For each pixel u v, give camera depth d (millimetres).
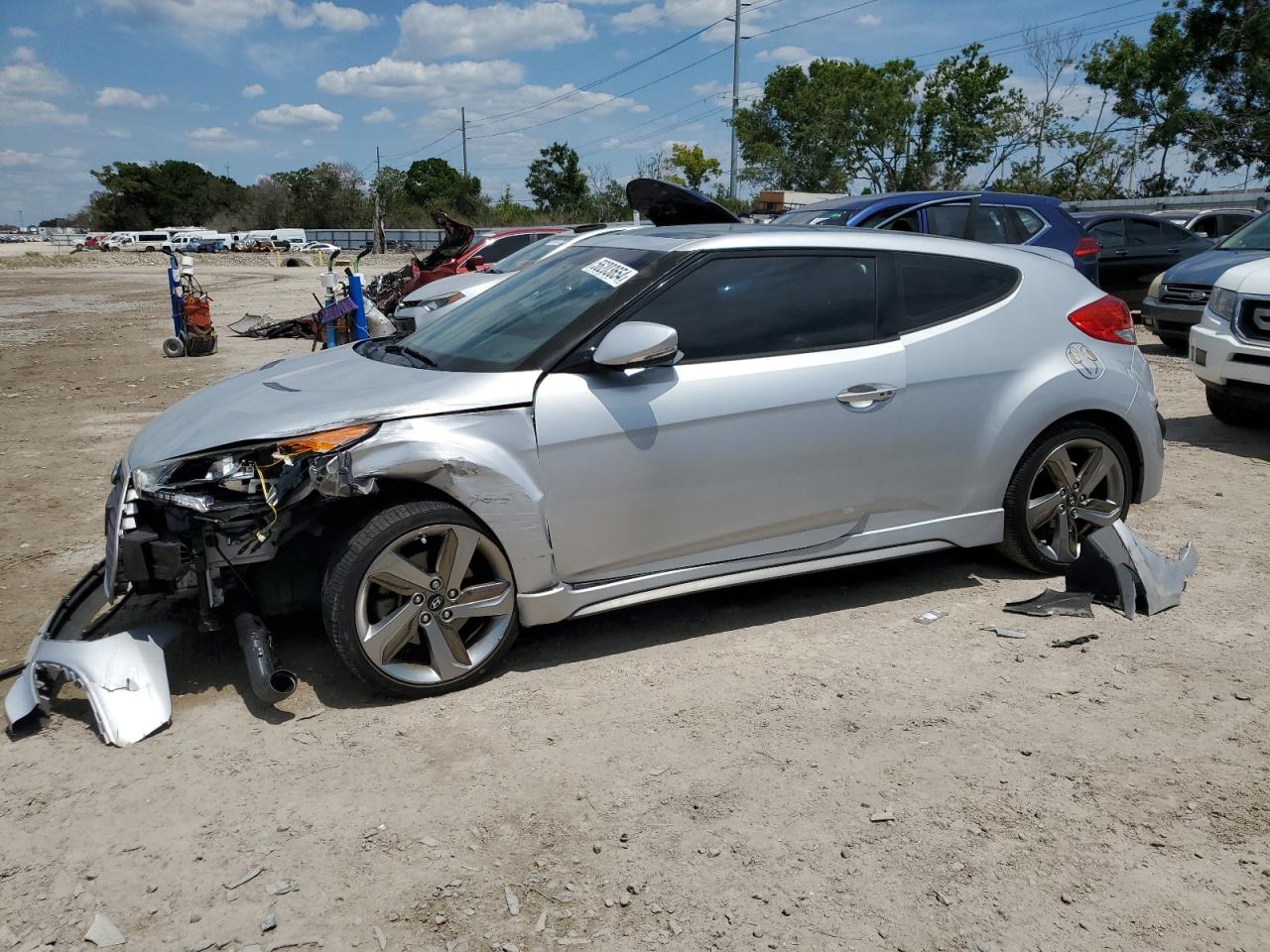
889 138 55375
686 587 3984
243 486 3480
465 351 4008
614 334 3604
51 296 28328
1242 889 2584
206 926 2498
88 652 3533
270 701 3414
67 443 8109
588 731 3395
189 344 13750
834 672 3799
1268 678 3697
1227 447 7246
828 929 2455
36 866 2744
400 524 3457
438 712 3549
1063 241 10273
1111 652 3941
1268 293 6902
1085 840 2779
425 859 2742
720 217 5434
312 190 94688
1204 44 38750
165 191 118312
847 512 4199
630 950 2393
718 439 3873
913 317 4277
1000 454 4414
